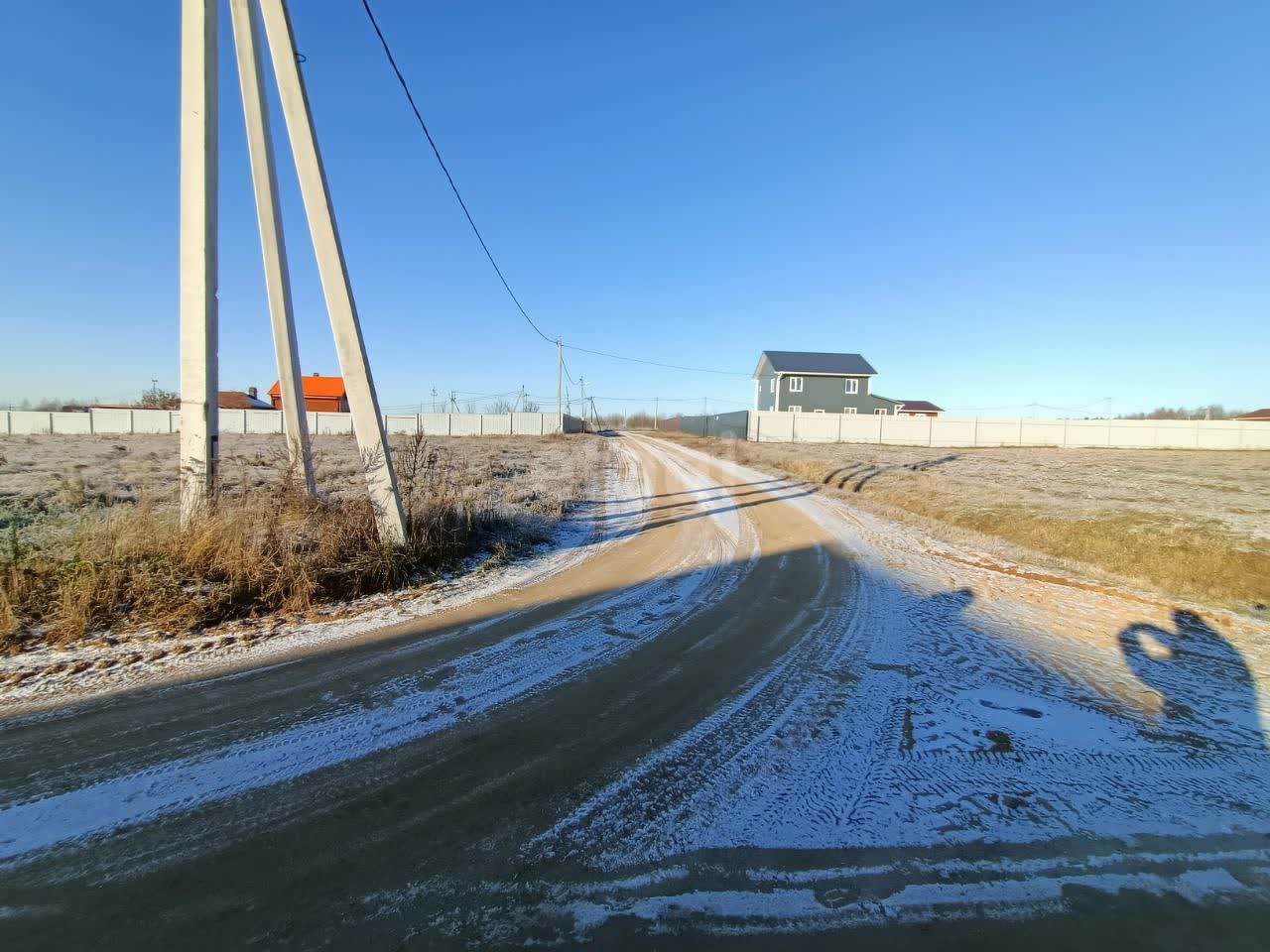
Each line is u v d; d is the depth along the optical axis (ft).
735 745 10.85
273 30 20.43
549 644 16.10
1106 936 6.64
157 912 6.70
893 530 36.04
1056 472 70.74
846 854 7.97
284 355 25.32
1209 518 34.17
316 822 8.41
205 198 20.72
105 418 137.39
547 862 7.70
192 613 17.02
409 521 24.95
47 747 10.28
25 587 16.57
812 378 162.81
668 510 43.11
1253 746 11.11
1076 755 10.68
